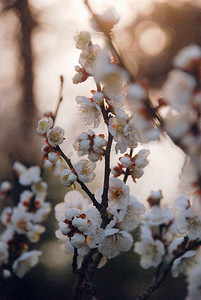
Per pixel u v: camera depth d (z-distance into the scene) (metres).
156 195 1.05
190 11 3.64
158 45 3.62
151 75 3.26
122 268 2.00
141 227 1.05
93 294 0.94
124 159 0.95
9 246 1.14
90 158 0.96
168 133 0.90
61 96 1.01
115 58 0.90
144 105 0.90
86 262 0.94
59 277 2.00
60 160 0.97
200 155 0.90
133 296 1.91
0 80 3.53
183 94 0.88
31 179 1.18
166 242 1.05
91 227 0.93
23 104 3.44
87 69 0.94
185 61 0.89
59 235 0.98
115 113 0.93
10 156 1.19
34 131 3.34
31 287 1.88
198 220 0.98
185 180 0.91
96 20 0.89
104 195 0.95
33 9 3.47
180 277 1.74
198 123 0.89
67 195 0.99
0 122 3.45
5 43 3.53
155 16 3.67
